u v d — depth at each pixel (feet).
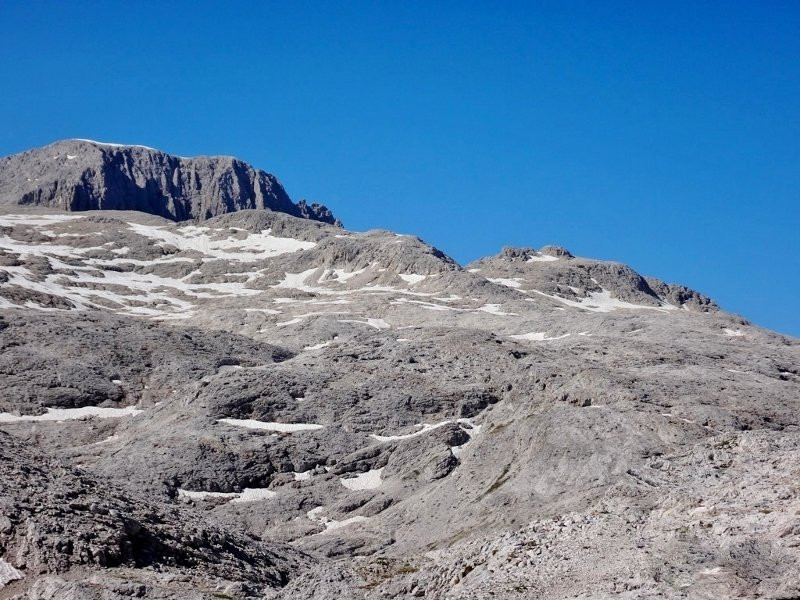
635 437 357.00
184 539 242.17
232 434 410.11
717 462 197.26
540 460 352.69
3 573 208.23
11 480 237.45
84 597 197.16
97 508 235.40
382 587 181.68
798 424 403.54
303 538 351.46
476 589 164.55
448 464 382.42
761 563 147.33
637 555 159.43
